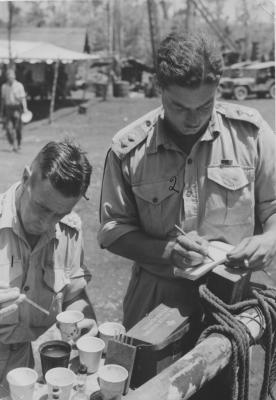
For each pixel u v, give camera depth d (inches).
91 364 69.8
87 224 249.3
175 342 71.6
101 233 87.0
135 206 87.3
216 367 66.6
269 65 810.8
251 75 845.8
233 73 852.6
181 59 69.7
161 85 73.2
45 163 69.1
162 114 83.2
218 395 78.0
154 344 67.3
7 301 71.9
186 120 73.7
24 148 499.8
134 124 86.0
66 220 84.1
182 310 76.7
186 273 75.8
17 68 904.9
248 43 1449.3
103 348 70.9
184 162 82.9
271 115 579.2
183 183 83.3
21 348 82.6
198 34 72.2
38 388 67.0
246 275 77.5
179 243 77.4
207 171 83.0
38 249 78.6
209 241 85.1
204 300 74.7
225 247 82.4
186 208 83.7
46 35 1121.4
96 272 201.0
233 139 83.3
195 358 64.7
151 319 73.9
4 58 735.7
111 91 1008.2
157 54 74.3
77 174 68.5
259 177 85.4
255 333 72.9
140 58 2219.5
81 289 87.8
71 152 69.4
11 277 78.4
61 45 1095.0
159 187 83.6
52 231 78.5
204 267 76.5
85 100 893.8
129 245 83.4
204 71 69.4
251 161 83.7
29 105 862.5
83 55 818.8
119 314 172.1
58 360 67.6
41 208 72.1
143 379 68.7
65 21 2233.0
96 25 2222.0
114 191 86.0
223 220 84.4
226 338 69.7
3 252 78.2
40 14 2097.7
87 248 222.5
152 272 87.4
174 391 59.8
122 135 85.4
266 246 79.0
